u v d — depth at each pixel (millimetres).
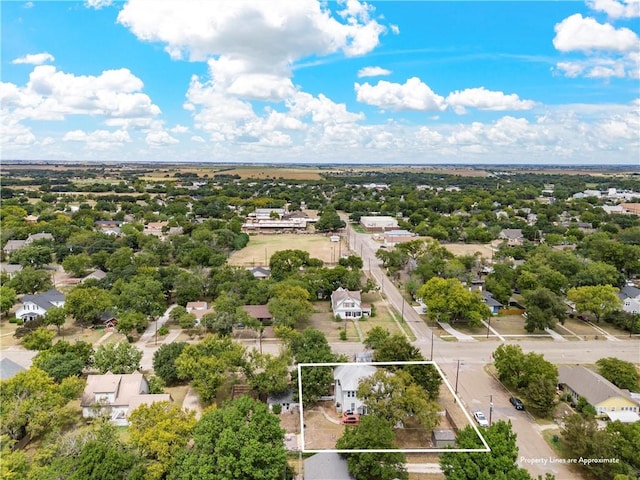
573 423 40000
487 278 89938
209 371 48000
